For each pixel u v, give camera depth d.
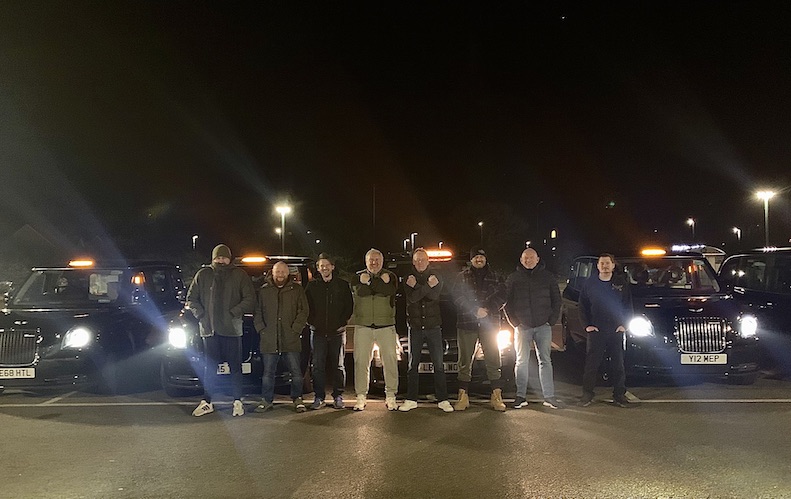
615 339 8.14
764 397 8.58
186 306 8.04
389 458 6.15
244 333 8.62
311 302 8.16
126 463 6.07
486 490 5.30
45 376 8.55
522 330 8.16
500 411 7.97
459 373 8.13
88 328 8.88
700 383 9.52
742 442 6.55
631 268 10.90
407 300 8.09
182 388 8.71
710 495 5.16
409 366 8.12
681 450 6.30
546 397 8.23
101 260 10.92
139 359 9.83
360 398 8.14
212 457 6.23
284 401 8.71
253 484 5.49
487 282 8.11
